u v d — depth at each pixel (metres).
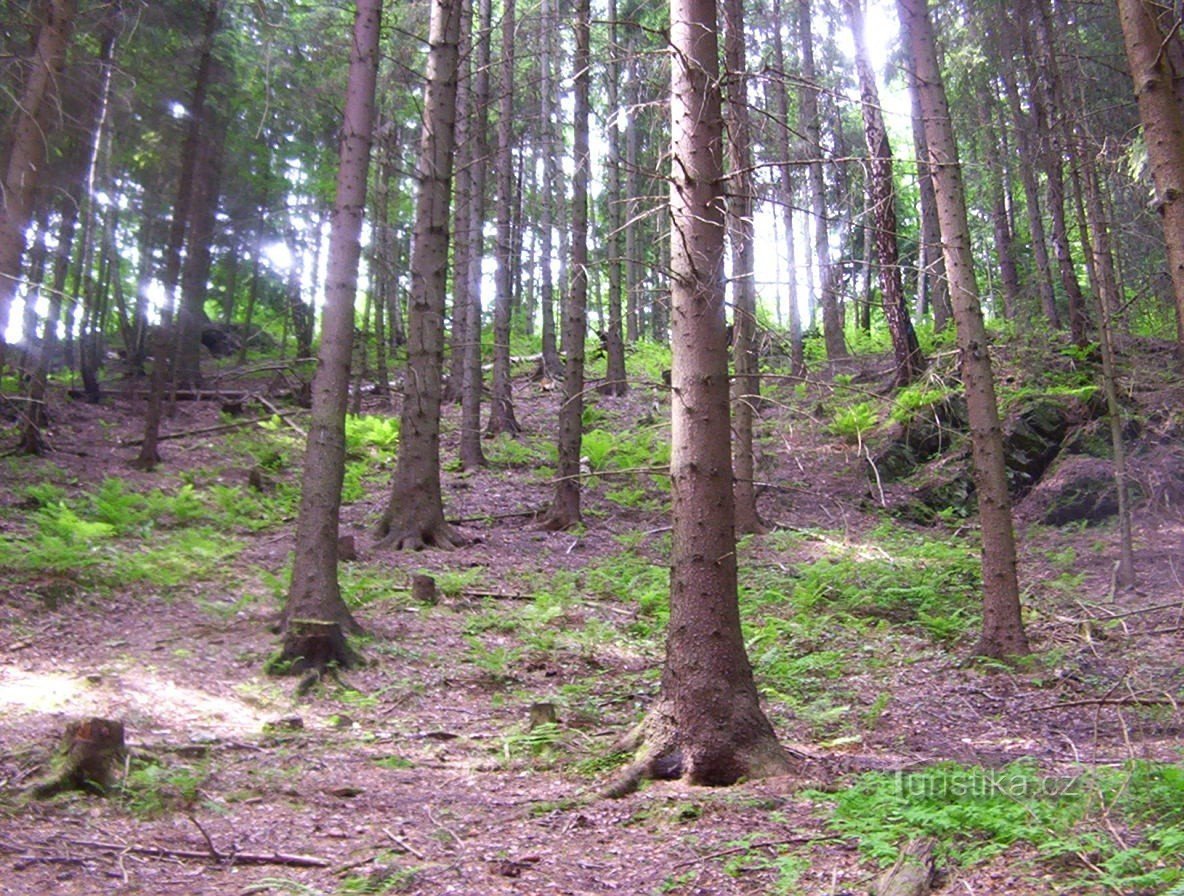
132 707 8.46
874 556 15.30
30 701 8.24
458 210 21.53
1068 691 9.96
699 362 7.06
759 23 23.05
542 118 26.00
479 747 8.14
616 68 12.64
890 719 9.15
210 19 18.55
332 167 24.98
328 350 10.80
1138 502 17.55
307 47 18.34
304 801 6.58
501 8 25.92
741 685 7.01
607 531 17.27
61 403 23.05
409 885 5.04
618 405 25.36
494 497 18.62
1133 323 24.42
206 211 24.84
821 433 20.69
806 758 7.28
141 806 6.12
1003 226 23.58
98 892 4.82
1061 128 18.11
